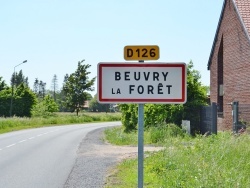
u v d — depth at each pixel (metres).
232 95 26.78
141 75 4.46
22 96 68.31
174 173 8.90
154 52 4.39
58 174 12.34
